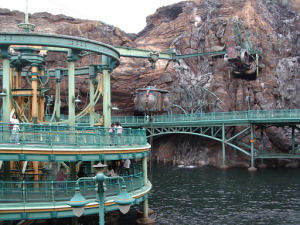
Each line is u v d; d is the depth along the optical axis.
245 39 75.19
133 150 26.16
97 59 79.25
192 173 55.56
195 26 86.19
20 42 24.25
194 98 76.12
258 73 72.75
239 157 64.25
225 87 72.75
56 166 29.42
